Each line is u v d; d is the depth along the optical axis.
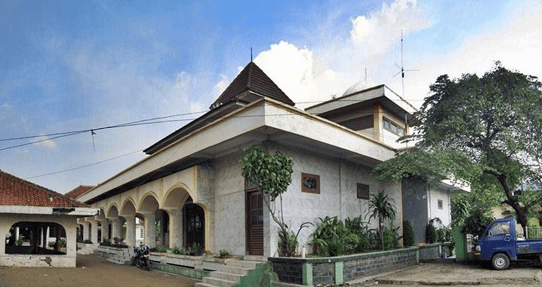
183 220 19.14
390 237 16.20
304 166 14.25
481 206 26.52
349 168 16.50
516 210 17.52
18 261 15.77
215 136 13.77
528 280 11.47
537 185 16.98
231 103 16.58
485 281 11.61
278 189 11.79
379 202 15.69
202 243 17.47
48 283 12.65
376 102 19.52
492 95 15.37
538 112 15.07
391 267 15.08
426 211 20.09
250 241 13.80
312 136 13.09
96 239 32.97
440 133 16.17
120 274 16.17
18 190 16.38
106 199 27.25
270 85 20.06
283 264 12.00
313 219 14.20
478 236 16.58
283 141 13.27
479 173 15.23
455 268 15.02
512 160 16.16
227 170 15.08
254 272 12.16
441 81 16.39
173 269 16.23
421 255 18.02
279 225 12.78
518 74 15.20
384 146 16.98
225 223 14.88
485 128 15.55
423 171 15.19
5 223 15.67
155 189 18.42
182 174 16.09
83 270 16.28
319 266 11.73
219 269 13.58
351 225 15.10
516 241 13.95
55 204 16.12
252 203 13.95
